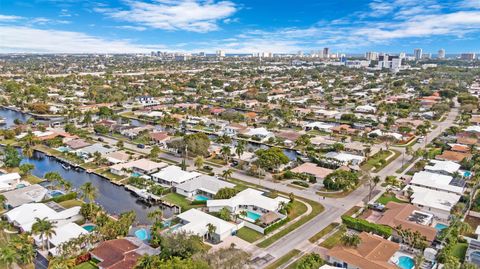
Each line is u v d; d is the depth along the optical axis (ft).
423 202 377.91
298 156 573.74
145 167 483.51
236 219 347.36
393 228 319.68
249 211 375.86
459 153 551.18
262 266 272.92
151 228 318.04
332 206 383.45
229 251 255.29
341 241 294.87
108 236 307.17
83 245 295.28
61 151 578.25
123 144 623.36
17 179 441.68
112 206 390.63
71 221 343.67
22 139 618.03
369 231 323.57
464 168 507.30
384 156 563.89
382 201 397.19
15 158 492.54
